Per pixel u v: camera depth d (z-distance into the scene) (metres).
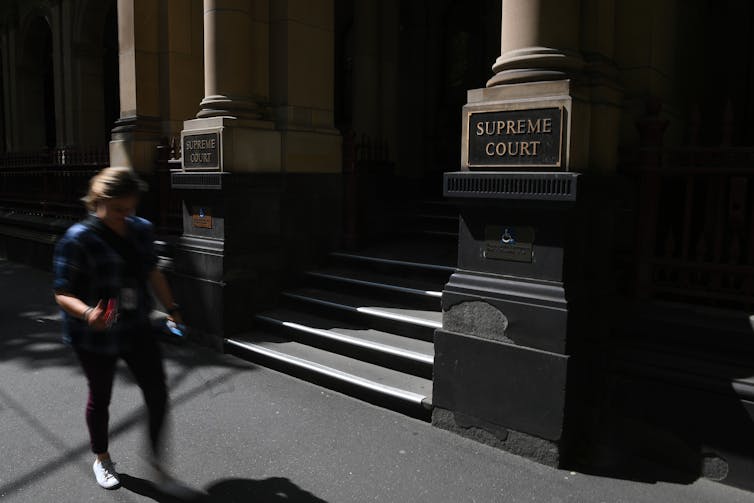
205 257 5.81
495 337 3.74
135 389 4.71
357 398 4.55
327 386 4.76
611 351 3.72
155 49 7.56
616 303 3.92
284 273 6.23
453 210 8.04
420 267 5.96
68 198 9.91
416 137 9.81
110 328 2.90
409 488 3.29
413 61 9.74
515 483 3.35
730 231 4.15
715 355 3.50
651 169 3.84
